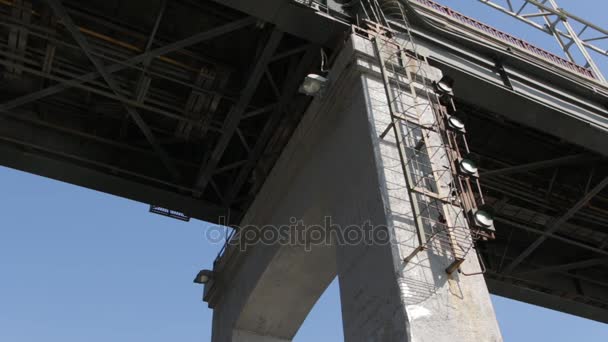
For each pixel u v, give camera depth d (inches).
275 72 884.0
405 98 653.9
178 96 872.9
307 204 729.0
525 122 825.5
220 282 964.6
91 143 907.4
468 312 506.3
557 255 1172.5
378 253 543.2
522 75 827.4
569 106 834.8
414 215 523.8
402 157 555.2
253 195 940.0
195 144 970.1
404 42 739.4
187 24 808.3
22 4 740.7
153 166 941.2
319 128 726.5
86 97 885.2
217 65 828.0
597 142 842.2
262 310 854.5
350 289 581.0
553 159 927.0
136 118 848.3
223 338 896.3
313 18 725.9
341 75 680.4
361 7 746.2
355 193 612.7
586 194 954.7
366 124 618.8
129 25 797.2
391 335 496.1
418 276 510.9
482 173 894.4
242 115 842.2
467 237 534.6
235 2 705.6
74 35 748.6
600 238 1106.7
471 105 875.4
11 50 788.6
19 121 865.5
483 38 836.0
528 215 1056.2
